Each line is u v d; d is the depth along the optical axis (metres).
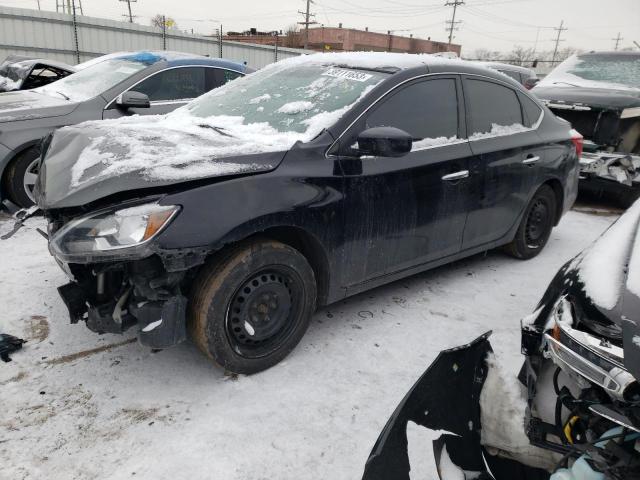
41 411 2.30
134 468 2.02
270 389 2.53
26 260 3.91
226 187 2.33
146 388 2.50
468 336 3.15
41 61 8.25
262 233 2.60
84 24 19.03
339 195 2.69
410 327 3.21
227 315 2.44
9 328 2.95
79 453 2.08
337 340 3.01
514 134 3.85
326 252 2.72
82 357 2.72
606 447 1.45
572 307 1.72
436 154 3.20
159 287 2.29
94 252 2.12
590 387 1.57
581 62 7.47
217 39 22.38
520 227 4.24
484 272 4.18
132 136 2.68
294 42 54.31
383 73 3.11
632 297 1.52
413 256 3.25
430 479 1.73
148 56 5.95
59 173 2.46
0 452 2.06
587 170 6.06
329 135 2.74
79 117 5.03
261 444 2.18
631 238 1.93
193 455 2.10
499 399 1.79
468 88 3.53
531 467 1.77
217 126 3.12
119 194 2.20
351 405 2.46
